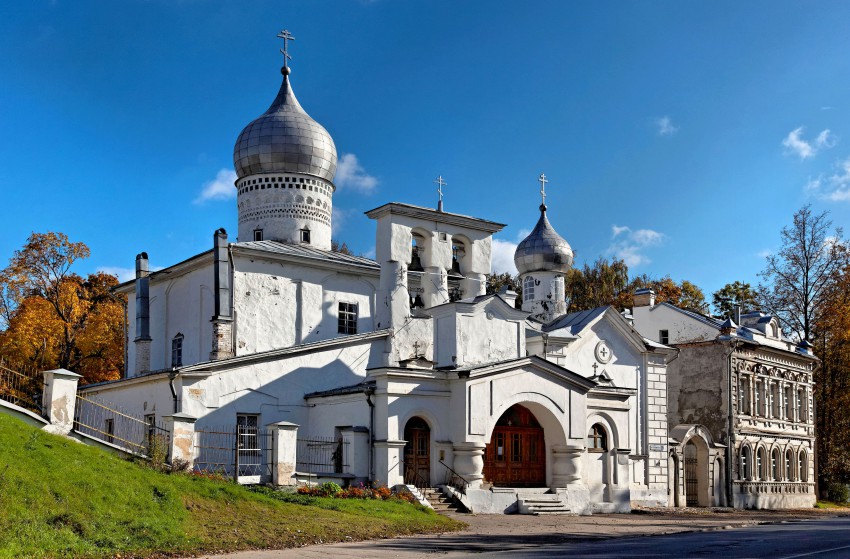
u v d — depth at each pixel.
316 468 36.72
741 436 52.44
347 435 34.69
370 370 35.28
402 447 34.53
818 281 61.38
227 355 39.31
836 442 63.56
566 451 39.03
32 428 24.33
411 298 46.16
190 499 24.52
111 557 19.47
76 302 58.50
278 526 24.36
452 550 22.73
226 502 25.17
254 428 36.59
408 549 22.77
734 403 52.00
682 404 53.38
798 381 60.31
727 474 51.12
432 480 35.62
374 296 45.50
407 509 30.22
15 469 20.98
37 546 18.72
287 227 46.94
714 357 52.50
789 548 23.23
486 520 32.09
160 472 26.12
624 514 39.75
